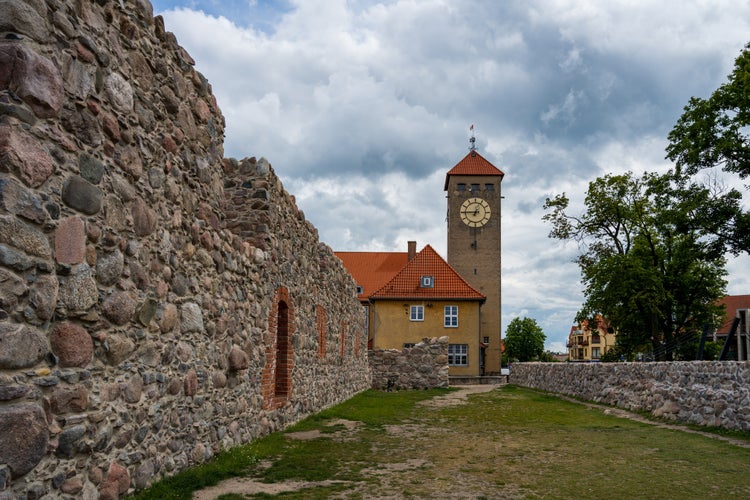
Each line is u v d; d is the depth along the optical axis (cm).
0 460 366
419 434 1135
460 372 4444
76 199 458
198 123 733
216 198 790
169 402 629
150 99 600
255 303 952
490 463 838
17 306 389
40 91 414
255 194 1020
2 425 368
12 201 386
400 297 4506
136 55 571
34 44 416
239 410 865
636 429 1248
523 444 1023
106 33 514
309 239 1392
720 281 3644
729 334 1465
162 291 615
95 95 491
